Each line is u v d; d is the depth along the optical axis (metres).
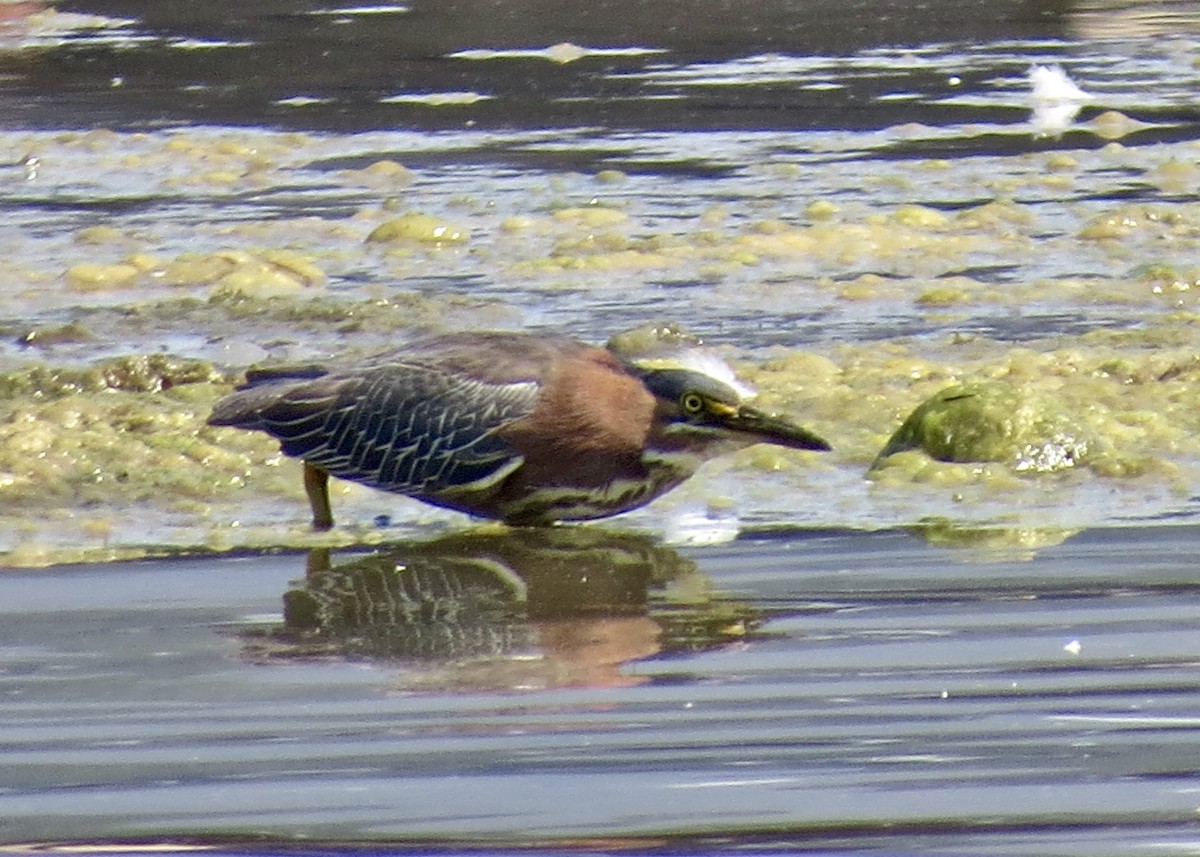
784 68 26.28
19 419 12.56
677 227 18.33
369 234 18.25
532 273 16.86
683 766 7.68
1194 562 9.99
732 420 10.66
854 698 8.30
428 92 25.09
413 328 15.24
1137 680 8.42
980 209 18.70
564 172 20.66
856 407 12.88
